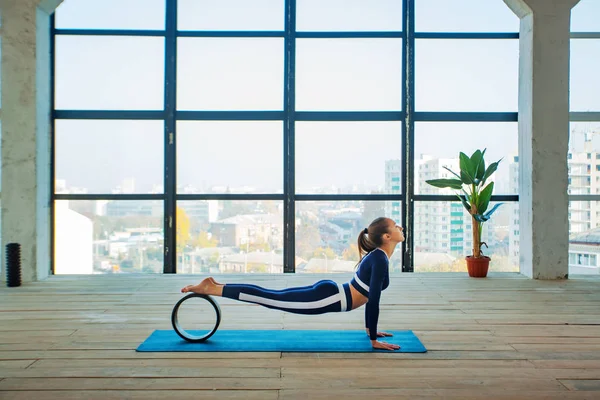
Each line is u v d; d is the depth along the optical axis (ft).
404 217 16.83
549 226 15.05
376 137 16.87
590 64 16.84
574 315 10.50
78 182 16.38
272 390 6.39
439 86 16.85
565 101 14.96
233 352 7.90
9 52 14.34
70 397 6.15
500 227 16.80
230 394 6.26
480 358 7.68
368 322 8.33
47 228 15.51
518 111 16.22
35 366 7.26
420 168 16.84
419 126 16.81
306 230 16.88
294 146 16.74
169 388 6.44
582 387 6.52
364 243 8.47
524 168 15.67
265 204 16.81
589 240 16.99
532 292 13.02
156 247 16.62
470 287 13.71
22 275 14.62
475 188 15.17
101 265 16.53
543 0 14.94
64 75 16.29
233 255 16.81
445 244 16.87
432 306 11.37
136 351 7.95
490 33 16.69
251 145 16.78
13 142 14.43
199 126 16.69
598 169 16.89
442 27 16.81
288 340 8.56
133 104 16.49
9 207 14.48
